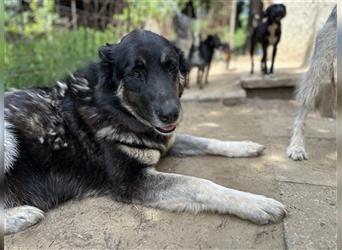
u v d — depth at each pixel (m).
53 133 0.61
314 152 0.75
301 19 1.39
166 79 0.57
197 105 1.21
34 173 0.59
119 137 0.59
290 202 0.56
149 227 0.53
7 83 1.11
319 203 0.56
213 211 0.54
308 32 1.35
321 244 0.47
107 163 0.60
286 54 1.57
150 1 2.01
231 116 1.07
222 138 0.87
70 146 0.61
